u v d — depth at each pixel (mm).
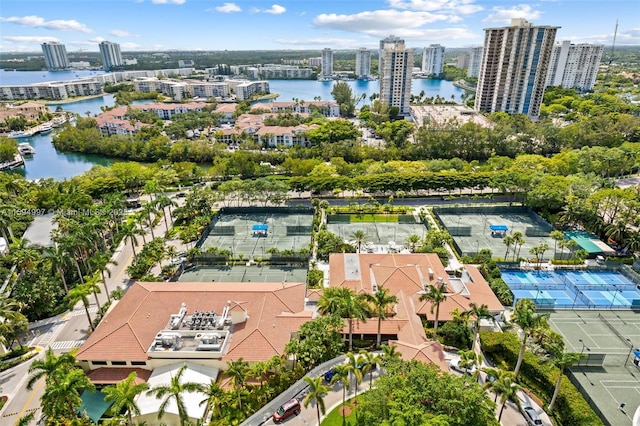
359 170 160875
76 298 73562
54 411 49719
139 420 56969
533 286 89500
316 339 63125
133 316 71125
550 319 79500
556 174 146000
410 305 78625
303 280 94438
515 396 52344
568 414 56062
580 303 84312
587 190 122812
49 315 82688
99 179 147000
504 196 143125
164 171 160000
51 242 108875
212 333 66938
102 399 60406
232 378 57188
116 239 106188
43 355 71312
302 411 58938
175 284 82562
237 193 135750
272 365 59469
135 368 65562
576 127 190375
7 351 72250
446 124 198125
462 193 147875
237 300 75812
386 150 187875
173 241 114938
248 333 67938
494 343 69250
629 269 94438
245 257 103938
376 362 58406
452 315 76062
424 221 123500
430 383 48406
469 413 45031
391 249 105500
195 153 197250
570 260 99000
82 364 65188
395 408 45594
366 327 74188
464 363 58312
